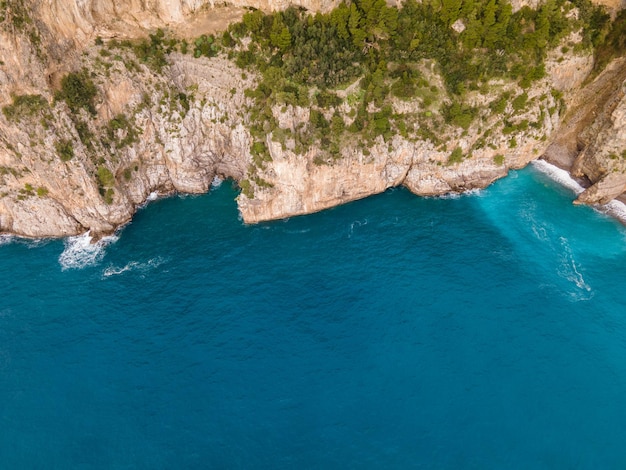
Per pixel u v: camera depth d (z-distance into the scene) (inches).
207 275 3043.8
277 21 3105.3
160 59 3176.7
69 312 2859.3
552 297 2888.8
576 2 3157.0
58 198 3166.8
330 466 2273.6
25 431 2406.5
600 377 2539.4
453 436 2351.1
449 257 3102.9
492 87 3228.3
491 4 3073.3
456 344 2679.6
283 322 2797.7
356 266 3065.9
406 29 3221.0
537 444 2320.4
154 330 2770.7
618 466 2246.6
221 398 2507.4
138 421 2436.0
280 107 3090.6
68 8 2869.1
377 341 2706.7
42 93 2874.0
